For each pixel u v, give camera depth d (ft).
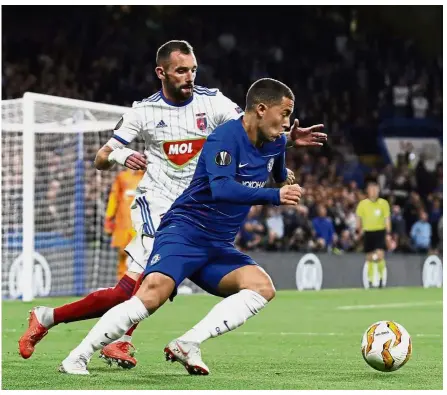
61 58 124.77
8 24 124.26
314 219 103.65
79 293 80.38
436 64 150.92
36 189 81.92
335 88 142.61
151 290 27.37
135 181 72.33
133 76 128.26
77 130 74.02
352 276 99.66
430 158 142.61
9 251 76.23
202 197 27.61
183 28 136.36
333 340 44.86
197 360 28.45
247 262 28.40
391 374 30.45
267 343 43.09
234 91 135.13
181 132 31.27
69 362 28.73
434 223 118.73
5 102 71.26
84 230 80.84
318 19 146.41
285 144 28.50
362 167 130.52
